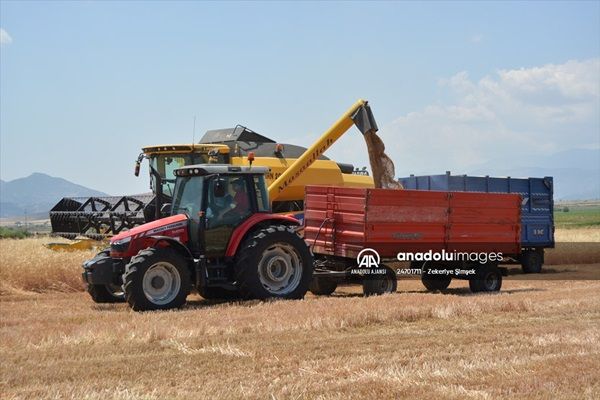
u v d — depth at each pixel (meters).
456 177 21.31
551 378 6.61
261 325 9.65
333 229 15.06
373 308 10.87
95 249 16.66
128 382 6.67
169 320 10.02
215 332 9.24
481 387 6.39
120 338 8.80
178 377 6.88
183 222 13.08
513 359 7.54
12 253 16.78
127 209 16.62
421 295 13.01
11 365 7.37
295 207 18.58
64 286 16.09
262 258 13.20
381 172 17.92
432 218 15.12
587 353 7.88
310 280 13.61
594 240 33.28
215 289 14.07
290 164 18.48
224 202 13.22
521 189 22.33
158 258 12.20
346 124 17.95
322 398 6.03
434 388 6.32
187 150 17.16
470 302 11.81
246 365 7.38
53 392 6.25
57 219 18.41
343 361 7.53
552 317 10.94
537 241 22.23
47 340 8.74
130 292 11.94
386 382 6.54
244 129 18.64
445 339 8.88
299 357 7.76
